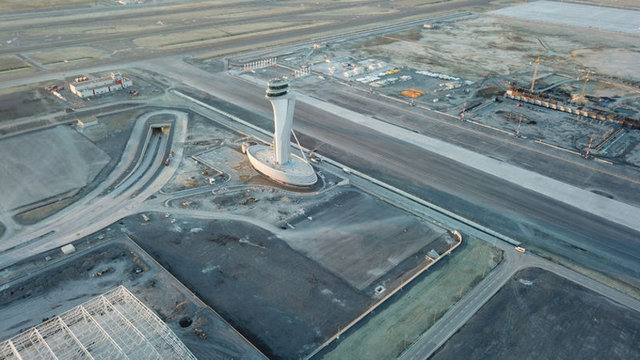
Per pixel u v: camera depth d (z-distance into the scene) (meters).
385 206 84.19
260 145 100.06
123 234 74.12
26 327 56.31
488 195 88.06
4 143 101.06
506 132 114.31
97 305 53.12
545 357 54.56
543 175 95.19
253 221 78.44
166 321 56.59
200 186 88.62
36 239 72.62
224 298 61.91
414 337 56.91
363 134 112.19
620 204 85.44
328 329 57.56
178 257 69.44
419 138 110.81
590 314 61.12
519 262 70.56
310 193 87.06
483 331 58.03
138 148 102.62
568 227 78.88
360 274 67.12
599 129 116.50
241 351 52.69
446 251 72.19
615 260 71.25
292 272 67.00
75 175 91.31
